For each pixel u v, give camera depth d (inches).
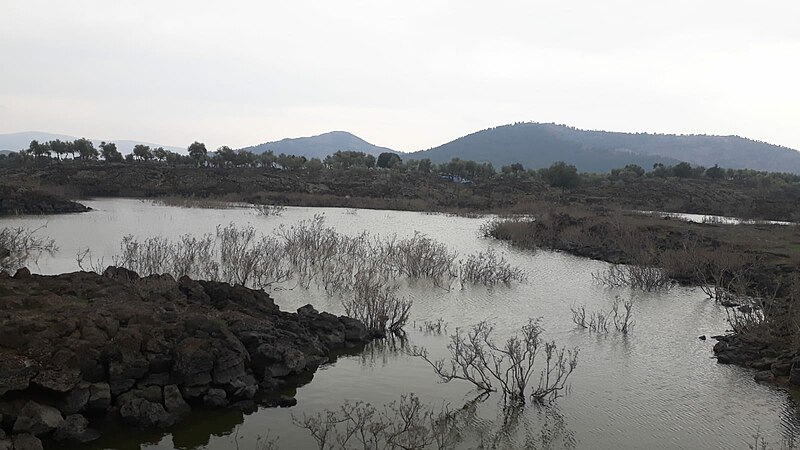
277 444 381.7
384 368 533.6
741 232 1453.0
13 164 3353.8
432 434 400.8
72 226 1427.2
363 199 2652.6
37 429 362.0
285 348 504.7
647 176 3912.4
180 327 469.1
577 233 1439.5
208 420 414.0
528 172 4128.9
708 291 892.6
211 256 959.0
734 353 582.9
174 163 3636.8
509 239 1512.1
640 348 614.2
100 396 398.6
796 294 689.6
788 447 397.1
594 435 412.2
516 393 470.0
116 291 544.7
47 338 414.6
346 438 389.7
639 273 962.1
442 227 1792.6
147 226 1461.6
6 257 869.2
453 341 558.3
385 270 939.3
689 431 422.0
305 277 885.2
